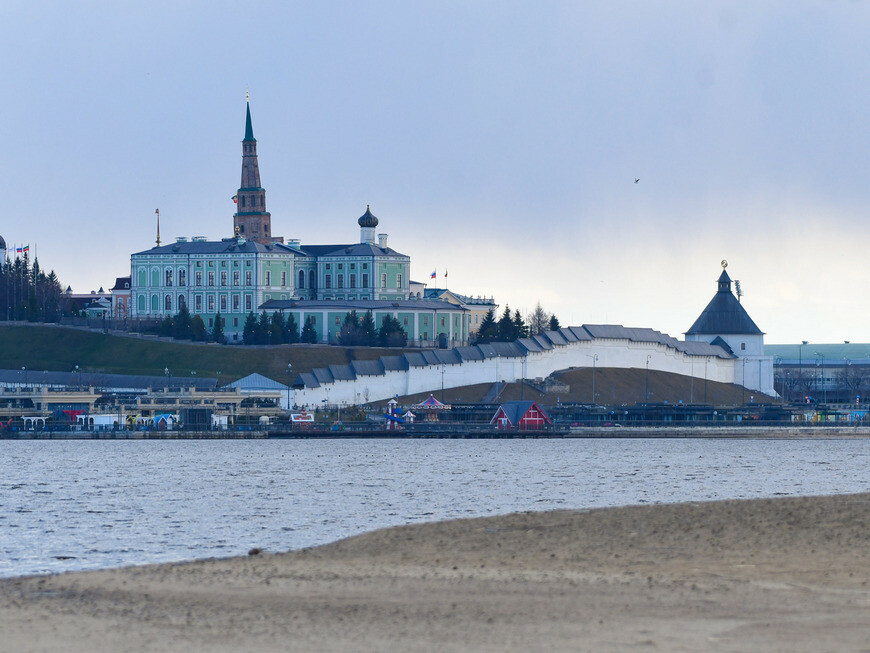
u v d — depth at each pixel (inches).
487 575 4274.1
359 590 4037.9
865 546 4722.0
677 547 4776.1
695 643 3289.9
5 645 3356.3
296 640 3380.9
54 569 4940.9
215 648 3312.0
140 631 3501.5
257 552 5049.2
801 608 3688.5
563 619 3575.3
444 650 3257.9
